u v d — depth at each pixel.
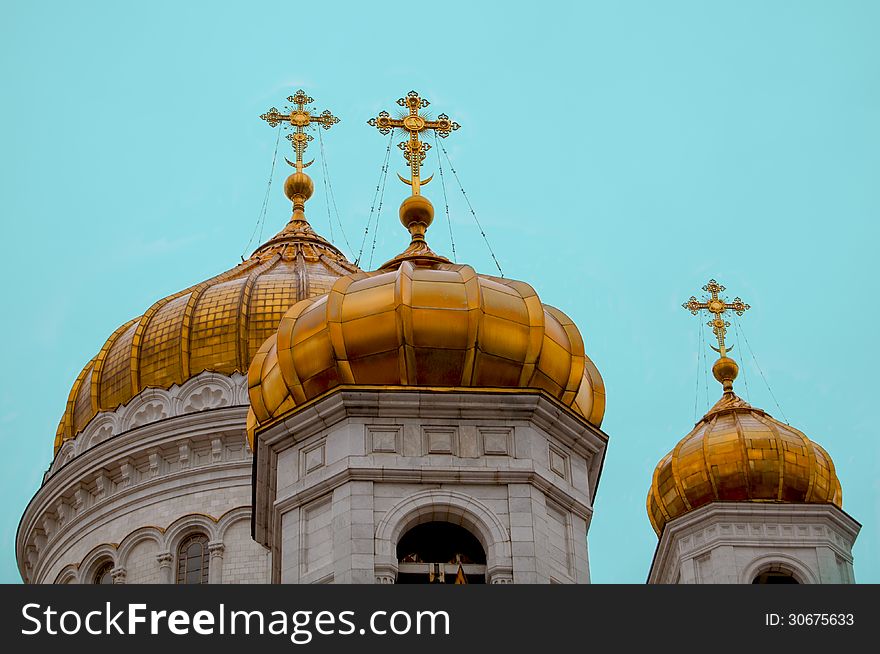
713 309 131.38
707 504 114.06
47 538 134.62
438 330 93.44
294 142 162.25
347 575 87.12
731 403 121.12
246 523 126.38
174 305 138.75
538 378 94.81
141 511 128.50
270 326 135.12
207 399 131.12
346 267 148.38
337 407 91.81
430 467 90.44
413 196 105.62
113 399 134.88
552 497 91.94
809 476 115.00
